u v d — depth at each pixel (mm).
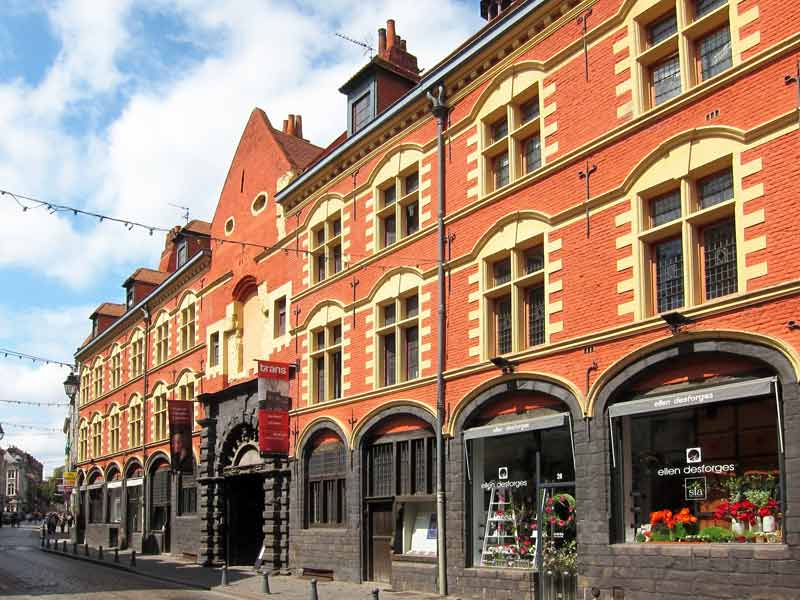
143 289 43719
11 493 173500
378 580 20562
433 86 20016
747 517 12414
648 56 14836
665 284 14062
